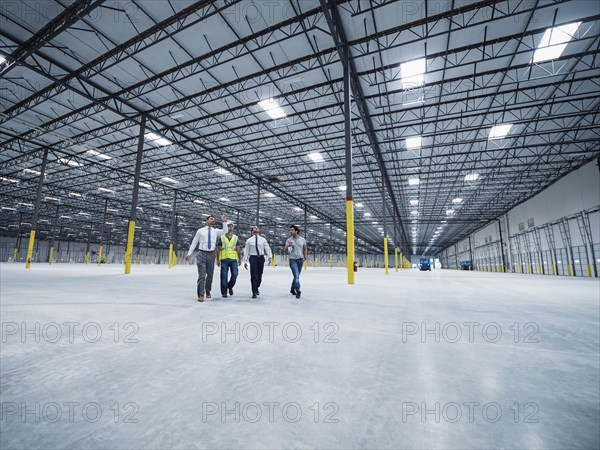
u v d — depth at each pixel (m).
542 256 30.70
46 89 15.60
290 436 1.42
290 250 6.83
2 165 27.12
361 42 11.95
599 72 13.58
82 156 24.77
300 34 11.75
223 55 13.04
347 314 4.64
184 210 46.38
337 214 48.09
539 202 31.22
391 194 32.75
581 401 1.84
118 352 2.69
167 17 11.09
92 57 13.15
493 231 48.03
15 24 11.48
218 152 23.44
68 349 2.77
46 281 10.14
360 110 15.81
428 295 7.54
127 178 29.72
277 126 18.97
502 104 16.06
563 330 3.72
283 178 29.53
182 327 3.66
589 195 22.70
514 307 5.57
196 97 16.27
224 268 6.55
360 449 1.32
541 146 20.92
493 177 27.62
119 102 16.83
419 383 2.09
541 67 13.23
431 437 1.43
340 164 25.45
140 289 8.01
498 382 2.13
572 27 11.05
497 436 1.44
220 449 1.31
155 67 13.79
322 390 1.95
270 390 1.94
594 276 22.45
